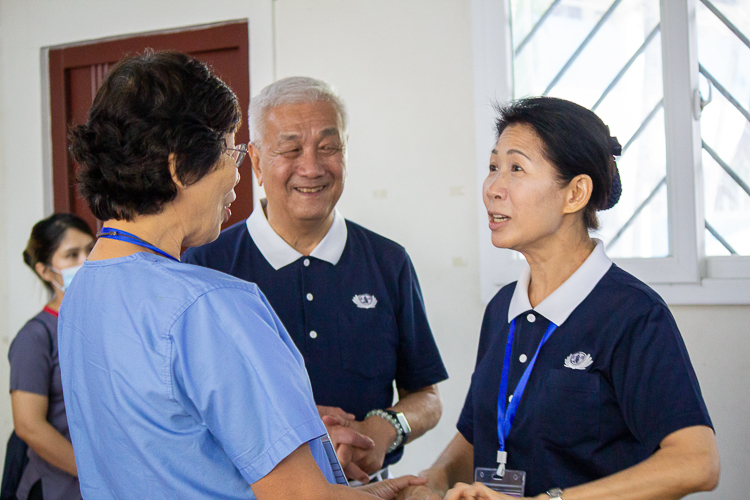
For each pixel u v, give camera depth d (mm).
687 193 1959
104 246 853
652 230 2066
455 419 2273
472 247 2252
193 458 776
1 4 2826
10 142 2826
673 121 1982
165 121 795
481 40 2207
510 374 1185
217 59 2580
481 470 1157
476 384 1290
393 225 2338
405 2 2314
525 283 1229
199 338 771
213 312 784
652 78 2064
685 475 925
